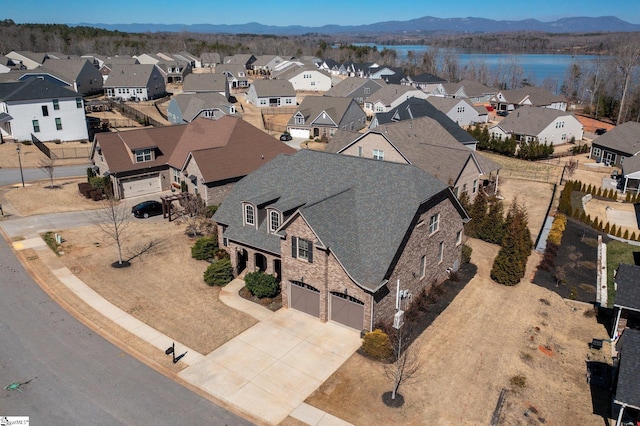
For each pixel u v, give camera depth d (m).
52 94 66.19
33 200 45.72
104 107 91.94
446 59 182.00
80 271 31.70
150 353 23.44
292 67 145.00
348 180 29.30
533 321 27.03
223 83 106.56
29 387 20.97
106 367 22.36
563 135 78.44
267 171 33.16
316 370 22.39
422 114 65.62
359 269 24.42
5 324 25.56
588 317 27.73
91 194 46.34
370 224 26.33
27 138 65.56
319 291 25.89
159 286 30.03
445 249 30.83
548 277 32.47
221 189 43.84
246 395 20.75
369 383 21.58
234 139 47.00
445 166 44.38
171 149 50.62
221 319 26.44
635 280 25.53
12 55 127.56
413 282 27.59
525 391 21.48
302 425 19.14
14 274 31.03
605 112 107.31
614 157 63.78
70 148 65.88
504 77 176.88
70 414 19.50
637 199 50.19
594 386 22.06
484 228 38.31
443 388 21.42
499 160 67.69
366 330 24.56
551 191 52.03
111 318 26.38
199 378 21.75
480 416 19.89
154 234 38.25
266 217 29.66
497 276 31.30
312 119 81.38
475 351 24.11
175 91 124.12
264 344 24.28
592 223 42.31
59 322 25.89
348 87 112.19
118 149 47.72
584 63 181.75
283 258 26.89
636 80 136.12
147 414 19.59
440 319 26.94
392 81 141.25
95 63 147.50
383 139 47.50
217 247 34.25
